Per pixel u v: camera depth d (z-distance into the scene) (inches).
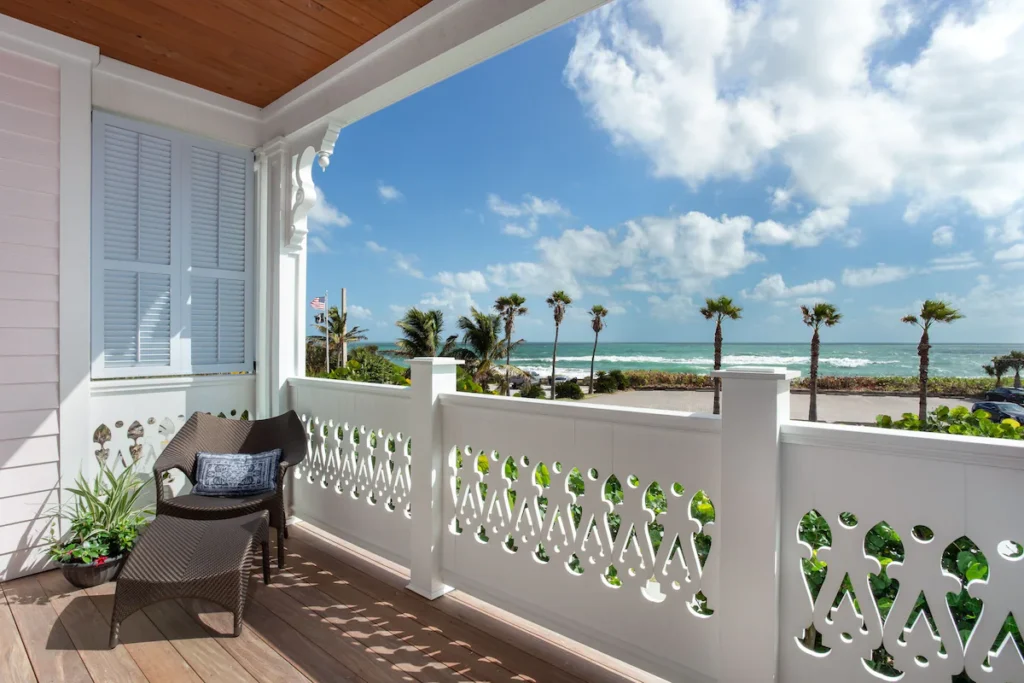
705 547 82.3
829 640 60.8
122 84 128.7
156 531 92.3
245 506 106.3
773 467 62.3
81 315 119.6
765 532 62.9
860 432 57.9
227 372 148.7
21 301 111.6
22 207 111.7
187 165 140.6
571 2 87.4
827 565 61.0
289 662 81.3
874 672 58.1
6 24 108.7
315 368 1408.7
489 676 78.3
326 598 101.8
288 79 136.7
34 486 113.2
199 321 142.9
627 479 77.3
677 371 1509.6
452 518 101.7
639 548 76.0
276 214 148.3
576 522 95.0
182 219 139.7
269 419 135.2
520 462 90.4
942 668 54.2
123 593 85.1
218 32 115.4
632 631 76.3
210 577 87.0
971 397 1205.7
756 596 63.6
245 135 151.7
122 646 85.2
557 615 84.9
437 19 104.4
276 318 147.3
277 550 116.7
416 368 103.9
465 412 99.4
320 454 137.9
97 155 125.3
